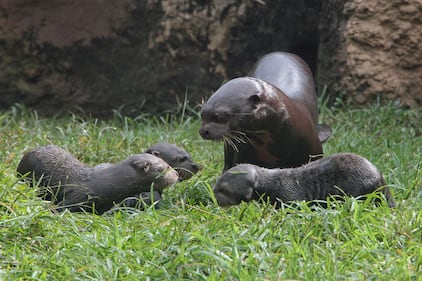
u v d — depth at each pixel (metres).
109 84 36.56
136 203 23.62
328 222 20.41
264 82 24.58
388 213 20.94
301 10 35.75
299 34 35.94
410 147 29.30
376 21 33.88
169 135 31.08
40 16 36.38
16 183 22.52
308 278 17.64
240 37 36.00
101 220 20.95
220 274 17.89
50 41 36.41
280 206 23.06
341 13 34.25
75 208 23.14
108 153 28.39
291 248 19.03
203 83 36.25
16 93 36.75
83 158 27.92
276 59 27.69
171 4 36.12
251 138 24.36
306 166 23.22
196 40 36.12
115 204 23.36
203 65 36.22
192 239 19.45
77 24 36.34
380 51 33.97
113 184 23.20
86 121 36.41
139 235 19.88
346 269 18.30
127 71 36.47
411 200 22.70
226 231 20.17
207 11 36.06
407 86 33.97
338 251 19.06
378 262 18.72
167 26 36.16
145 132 31.69
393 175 25.39
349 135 30.91
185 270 18.08
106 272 18.12
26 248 19.39
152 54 36.34
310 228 20.12
